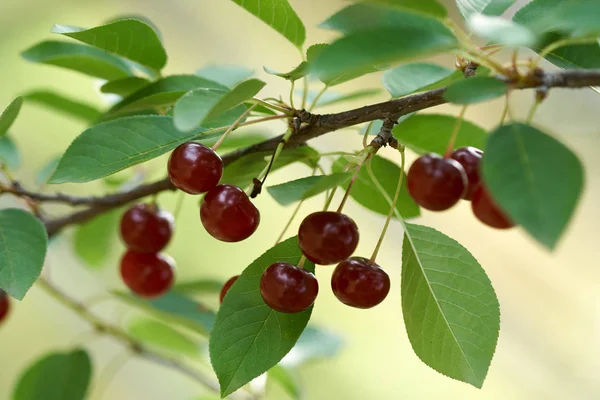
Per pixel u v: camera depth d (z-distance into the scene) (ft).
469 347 1.60
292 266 1.55
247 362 1.57
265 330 1.58
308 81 1.65
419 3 1.42
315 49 1.55
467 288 1.61
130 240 1.87
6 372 2.87
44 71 3.13
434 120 1.68
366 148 1.58
